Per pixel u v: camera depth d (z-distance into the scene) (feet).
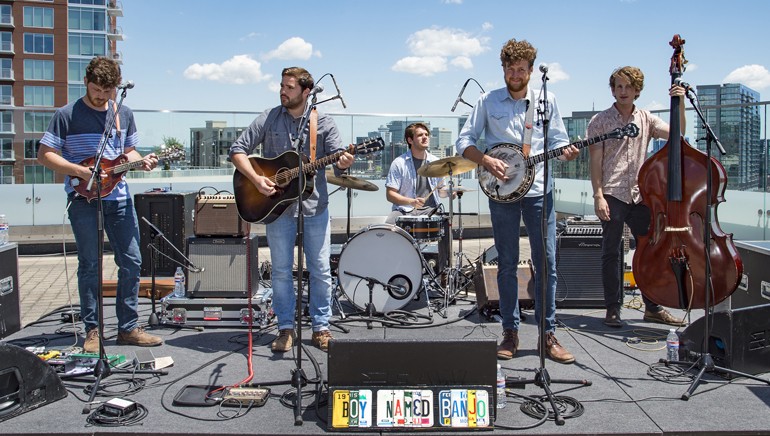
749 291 14.90
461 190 20.04
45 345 14.08
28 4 183.93
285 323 13.56
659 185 13.32
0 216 15.34
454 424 9.39
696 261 12.85
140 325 15.47
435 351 9.47
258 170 13.05
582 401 10.47
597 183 14.97
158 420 9.78
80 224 13.14
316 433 9.35
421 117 30.78
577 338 14.29
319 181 13.47
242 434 9.30
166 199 20.45
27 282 24.62
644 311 16.92
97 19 190.19
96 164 11.25
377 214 33.94
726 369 11.10
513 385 10.96
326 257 13.70
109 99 12.80
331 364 9.46
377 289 16.42
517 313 12.98
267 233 13.55
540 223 12.53
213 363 12.59
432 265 19.58
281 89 12.94
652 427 9.43
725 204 25.07
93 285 13.50
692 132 24.93
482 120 12.91
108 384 11.30
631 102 14.57
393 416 9.41
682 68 13.00
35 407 10.27
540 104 12.41
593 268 16.90
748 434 9.33
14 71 185.06
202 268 15.21
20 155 30.53
